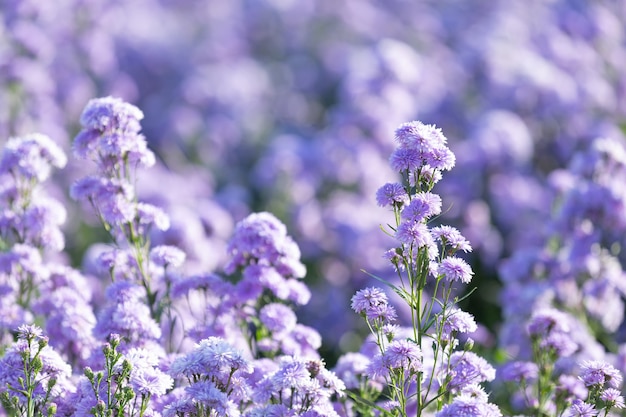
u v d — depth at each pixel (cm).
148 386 513
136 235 700
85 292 748
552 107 1526
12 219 766
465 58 1742
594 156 992
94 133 675
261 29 2253
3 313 698
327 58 2045
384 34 2103
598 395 556
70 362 671
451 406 488
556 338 676
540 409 654
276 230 689
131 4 2238
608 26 1700
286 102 1955
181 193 1399
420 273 527
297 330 688
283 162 1451
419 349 518
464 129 1605
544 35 1719
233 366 510
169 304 692
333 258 1307
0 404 569
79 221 1328
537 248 1141
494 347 1027
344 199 1409
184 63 2086
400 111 1467
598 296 939
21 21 1375
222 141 1755
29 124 1330
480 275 1296
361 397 601
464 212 1364
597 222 979
